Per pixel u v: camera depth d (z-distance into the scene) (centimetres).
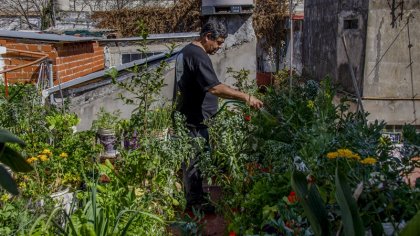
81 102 675
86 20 1702
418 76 835
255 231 345
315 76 1298
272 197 358
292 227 289
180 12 1673
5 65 803
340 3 1020
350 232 210
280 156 408
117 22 1691
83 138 527
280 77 895
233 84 666
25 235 334
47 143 524
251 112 520
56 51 813
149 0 1764
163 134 474
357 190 227
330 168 338
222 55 693
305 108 488
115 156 534
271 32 1669
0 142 158
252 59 695
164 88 672
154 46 1023
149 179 424
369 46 838
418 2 819
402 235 197
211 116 497
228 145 441
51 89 674
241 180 420
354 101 790
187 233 336
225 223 427
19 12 1780
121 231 346
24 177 438
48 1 1728
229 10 684
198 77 474
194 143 476
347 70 942
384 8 826
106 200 379
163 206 414
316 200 223
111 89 674
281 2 1662
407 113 839
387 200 290
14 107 540
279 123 464
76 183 464
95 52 1009
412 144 353
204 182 555
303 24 1530
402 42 830
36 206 399
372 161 300
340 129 444
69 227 335
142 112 467
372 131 387
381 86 842
